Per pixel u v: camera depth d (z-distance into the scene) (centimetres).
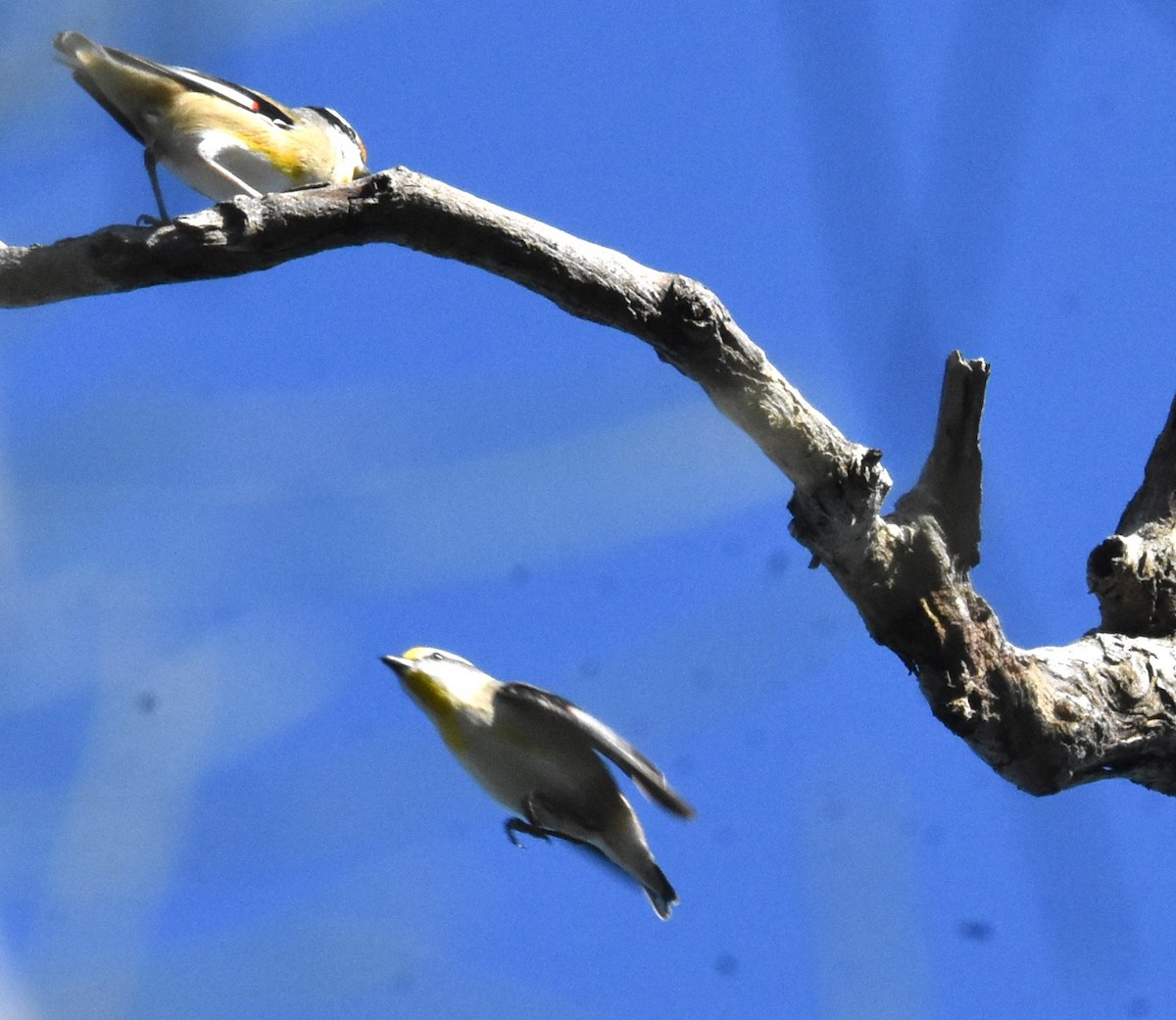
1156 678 696
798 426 584
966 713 651
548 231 578
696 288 578
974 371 609
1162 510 768
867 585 629
